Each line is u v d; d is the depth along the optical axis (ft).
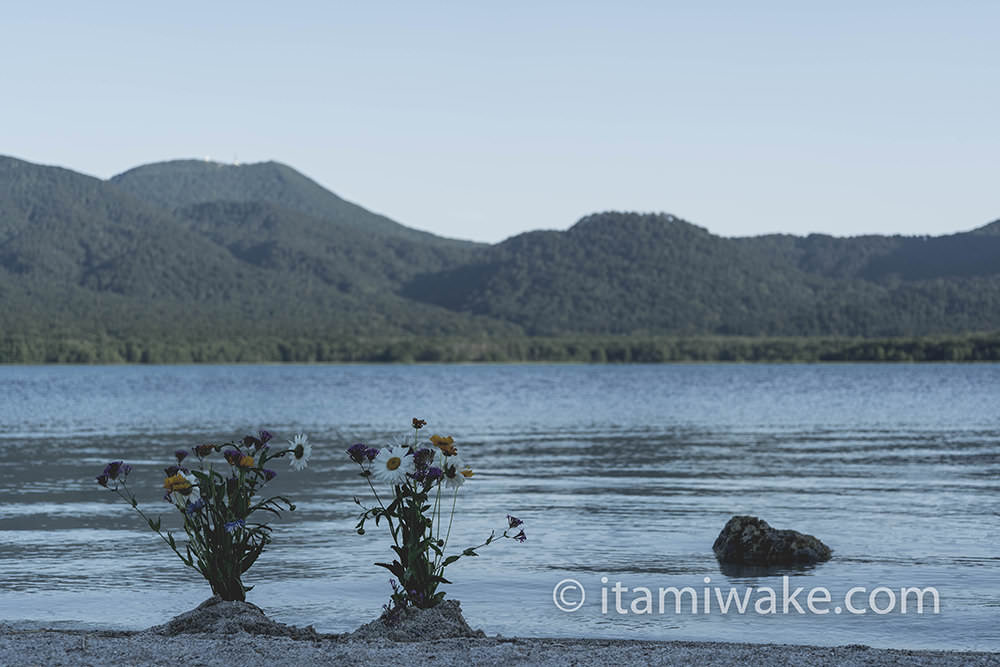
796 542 59.57
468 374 637.30
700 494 88.38
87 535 67.26
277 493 87.40
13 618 46.34
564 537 66.90
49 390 377.50
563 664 31.96
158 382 481.05
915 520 74.02
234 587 38.99
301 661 32.04
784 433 165.48
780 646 38.22
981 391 357.61
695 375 596.29
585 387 408.26
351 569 56.80
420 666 31.58
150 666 31.55
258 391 370.94
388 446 38.06
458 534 67.87
